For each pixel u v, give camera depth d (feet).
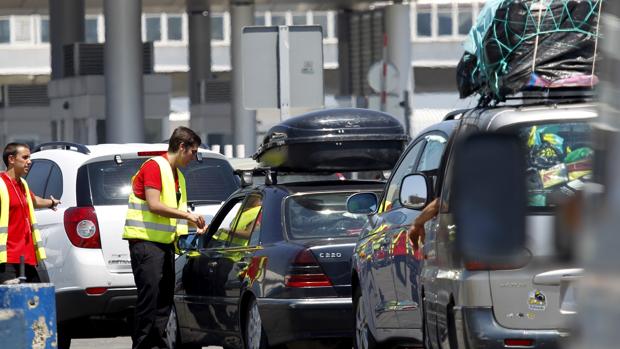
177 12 580.30
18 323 93.35
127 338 165.99
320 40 185.57
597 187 36.88
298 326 115.85
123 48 354.54
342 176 180.86
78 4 448.65
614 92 36.83
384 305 99.81
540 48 81.25
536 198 77.00
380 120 137.90
